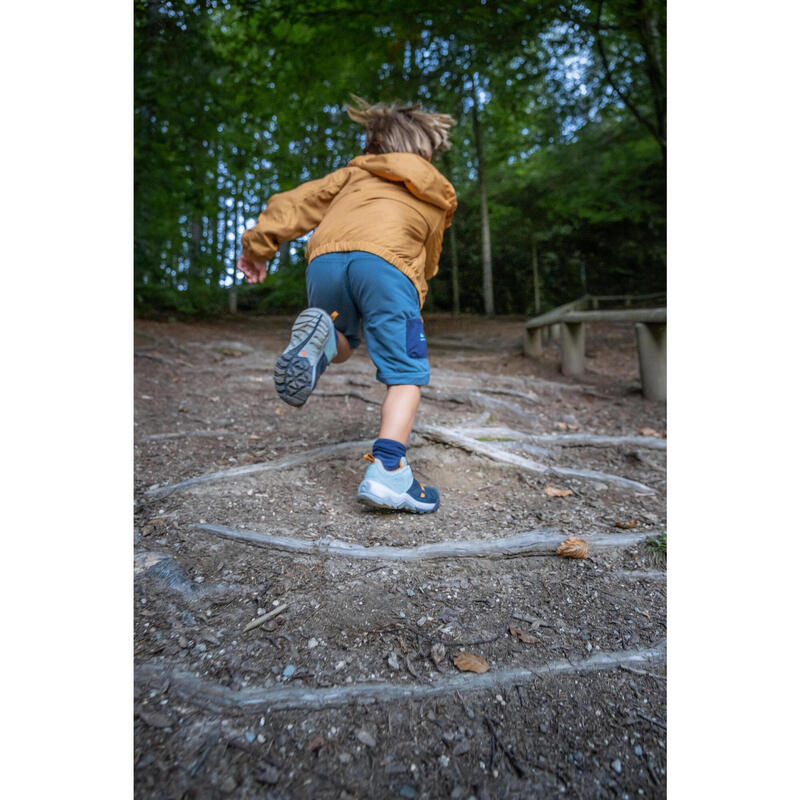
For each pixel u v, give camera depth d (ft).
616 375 17.53
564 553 5.67
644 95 29.43
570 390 14.58
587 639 4.36
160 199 25.99
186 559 5.31
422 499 6.50
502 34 20.43
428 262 7.14
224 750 3.22
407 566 5.35
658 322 13.10
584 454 9.37
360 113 7.25
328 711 3.53
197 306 30.32
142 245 26.16
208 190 27.63
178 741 3.26
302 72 24.12
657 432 10.69
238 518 6.19
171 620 4.38
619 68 26.25
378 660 4.03
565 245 47.57
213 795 2.94
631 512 6.96
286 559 5.38
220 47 23.63
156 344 18.25
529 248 49.14
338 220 6.51
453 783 3.09
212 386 13.05
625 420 11.85
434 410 11.66
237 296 45.73
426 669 3.96
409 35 21.53
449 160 43.88
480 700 3.69
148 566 5.06
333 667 3.94
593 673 3.98
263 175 32.68
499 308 51.85
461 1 18.74
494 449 8.66
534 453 9.09
